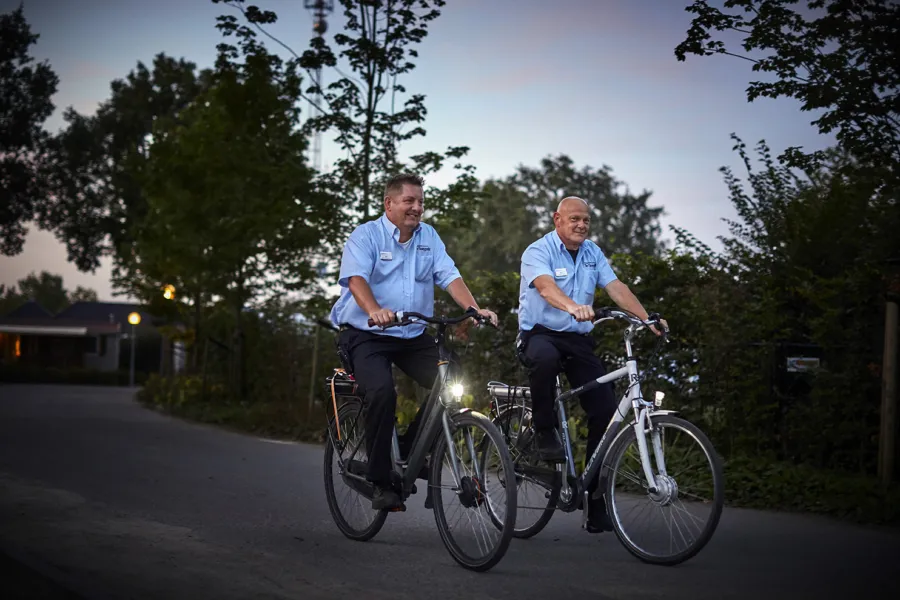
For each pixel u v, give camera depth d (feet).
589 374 18.89
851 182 27.96
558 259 19.52
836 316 27.37
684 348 30.01
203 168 56.29
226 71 51.49
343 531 19.60
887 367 25.31
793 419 28.14
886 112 23.93
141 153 65.51
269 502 23.57
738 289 29.55
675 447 17.48
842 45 24.02
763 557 17.88
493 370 34.27
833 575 16.40
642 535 17.56
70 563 16.21
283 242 52.90
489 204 160.56
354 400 19.57
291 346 53.78
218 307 64.34
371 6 41.78
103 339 212.43
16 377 151.12
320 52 41.83
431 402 18.35
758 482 24.79
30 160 161.07
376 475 18.21
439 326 18.10
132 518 20.83
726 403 28.99
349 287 18.62
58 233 164.35
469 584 15.58
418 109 42.60
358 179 43.47
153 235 62.85
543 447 18.72
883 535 20.20
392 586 15.38
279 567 16.53
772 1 23.79
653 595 14.97
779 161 26.11
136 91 164.04
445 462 17.52
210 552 17.56
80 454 33.32
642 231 176.96
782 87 24.45
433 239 19.53
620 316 18.17
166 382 75.97
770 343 28.78
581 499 18.47
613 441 18.08
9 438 38.50
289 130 55.11
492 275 34.24
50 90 158.20
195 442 39.81
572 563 17.28
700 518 16.71
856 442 27.07
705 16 24.68
